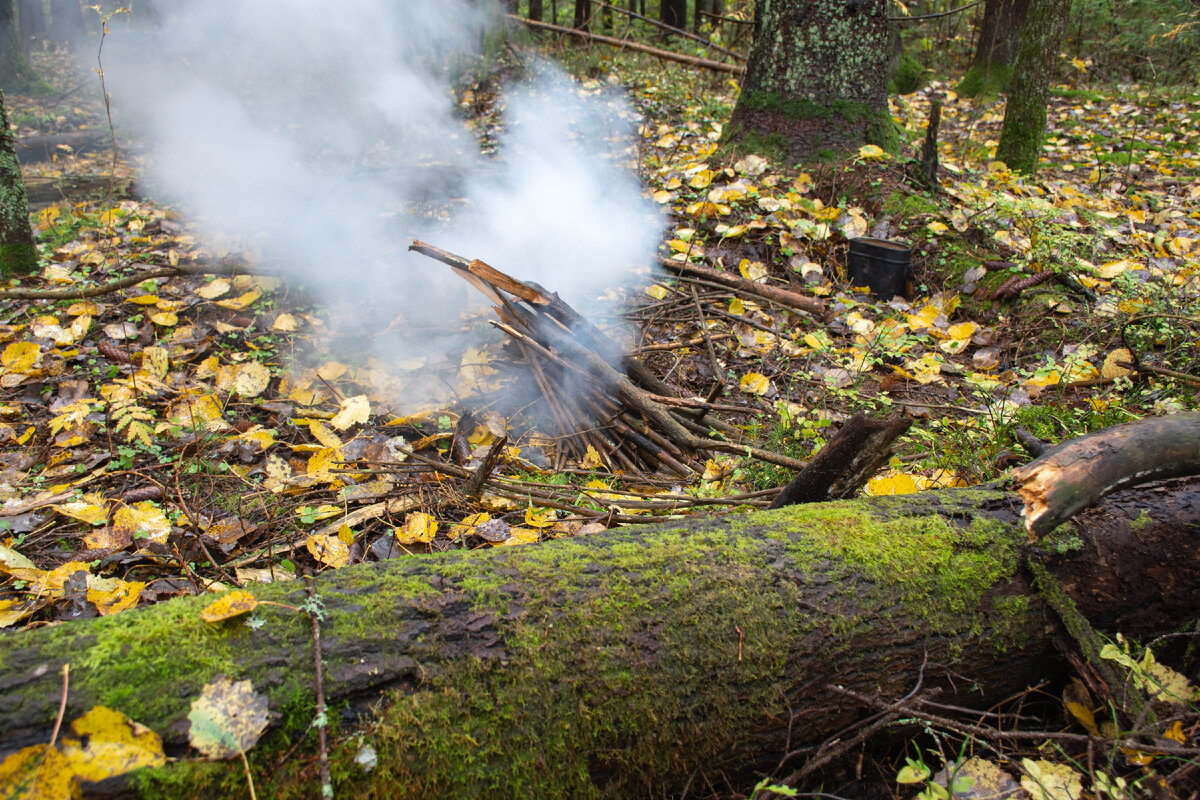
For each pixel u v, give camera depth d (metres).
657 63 9.01
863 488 2.34
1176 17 8.57
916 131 6.93
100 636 1.25
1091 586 1.65
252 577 2.16
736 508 2.38
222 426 2.96
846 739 1.57
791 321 3.96
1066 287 3.82
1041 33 5.30
